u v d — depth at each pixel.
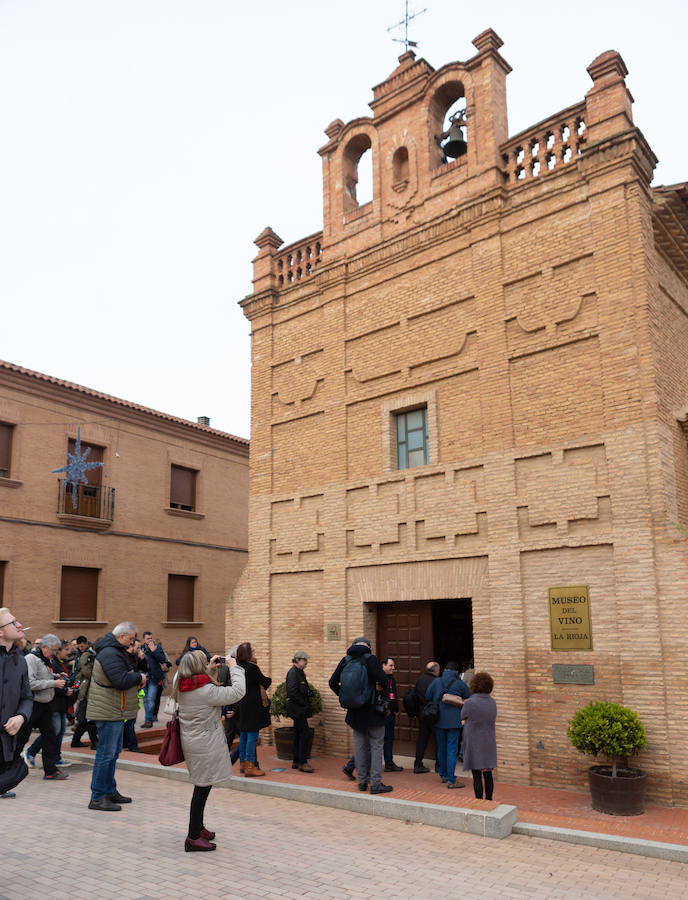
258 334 15.73
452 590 11.78
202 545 24.05
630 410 10.32
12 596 18.61
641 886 6.12
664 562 9.68
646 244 10.76
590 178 11.20
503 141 12.73
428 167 13.38
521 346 11.59
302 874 6.16
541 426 11.18
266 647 14.20
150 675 14.88
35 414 19.84
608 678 9.92
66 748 12.08
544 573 10.77
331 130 15.16
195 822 6.66
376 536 12.91
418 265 13.16
